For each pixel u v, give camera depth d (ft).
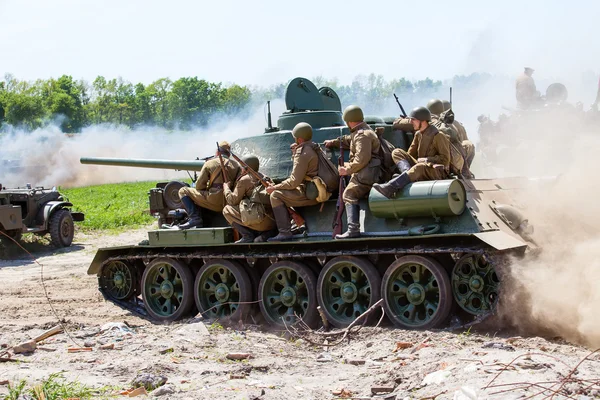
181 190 42.93
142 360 29.60
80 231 93.81
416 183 34.83
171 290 43.16
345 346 33.81
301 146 38.47
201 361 29.76
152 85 372.58
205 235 40.83
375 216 36.24
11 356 31.17
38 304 49.24
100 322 42.83
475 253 33.14
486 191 36.76
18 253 77.15
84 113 342.85
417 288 35.17
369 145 36.88
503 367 24.80
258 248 40.24
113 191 154.81
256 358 30.68
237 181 40.09
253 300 40.91
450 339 31.78
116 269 46.34
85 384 25.95
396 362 28.60
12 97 307.99
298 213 39.47
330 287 38.01
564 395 21.52
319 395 24.54
